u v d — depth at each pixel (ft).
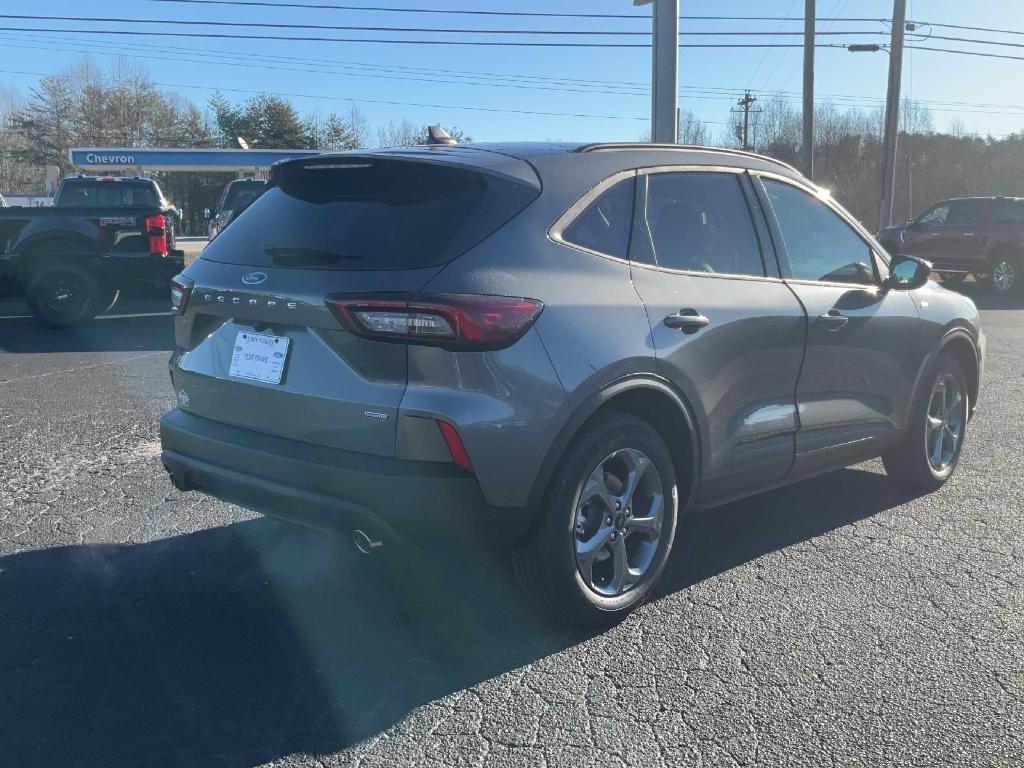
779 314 13.57
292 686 10.48
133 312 44.32
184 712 9.93
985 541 15.05
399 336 10.08
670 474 12.33
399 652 11.27
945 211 63.46
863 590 13.10
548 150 12.10
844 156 211.20
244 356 11.46
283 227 11.78
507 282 10.46
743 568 13.92
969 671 10.85
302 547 14.53
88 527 15.30
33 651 11.19
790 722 9.78
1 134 268.82
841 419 15.19
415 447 10.11
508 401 10.28
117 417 22.77
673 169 13.08
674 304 12.11
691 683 10.55
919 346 16.72
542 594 11.26
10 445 20.13
